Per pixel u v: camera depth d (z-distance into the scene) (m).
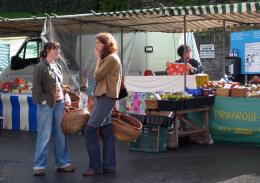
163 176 6.67
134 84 12.34
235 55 13.98
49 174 6.84
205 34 17.50
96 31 13.13
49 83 6.53
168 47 14.77
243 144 9.12
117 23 11.91
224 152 8.43
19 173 6.97
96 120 6.45
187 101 8.70
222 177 6.60
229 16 10.25
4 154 8.48
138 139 8.53
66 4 22.33
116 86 6.36
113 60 6.29
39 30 13.74
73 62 12.69
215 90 9.36
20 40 18.19
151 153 8.36
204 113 9.33
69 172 6.94
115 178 6.55
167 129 8.55
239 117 9.04
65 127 6.68
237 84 9.71
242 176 6.65
